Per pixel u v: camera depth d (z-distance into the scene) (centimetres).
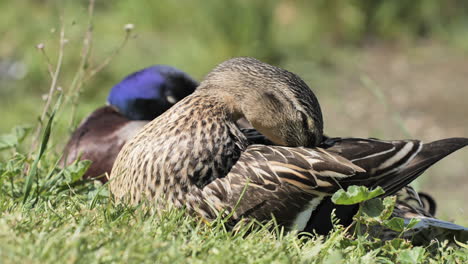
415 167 722
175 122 697
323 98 1950
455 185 1523
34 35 2022
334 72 2056
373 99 1931
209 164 679
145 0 2100
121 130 962
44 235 527
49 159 873
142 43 1988
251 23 2027
